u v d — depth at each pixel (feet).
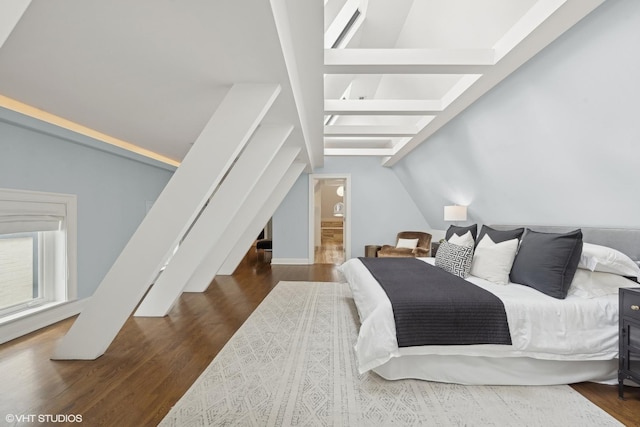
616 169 7.86
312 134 15.40
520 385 7.31
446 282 9.25
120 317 8.48
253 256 30.68
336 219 44.75
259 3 5.28
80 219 12.97
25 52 6.91
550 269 8.11
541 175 10.37
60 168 11.98
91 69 7.70
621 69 6.25
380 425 5.86
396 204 24.70
